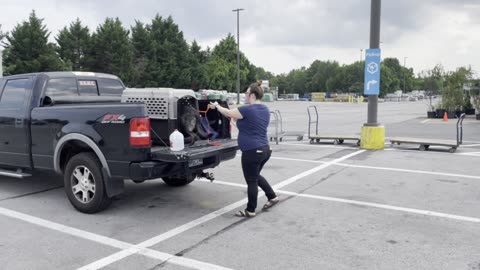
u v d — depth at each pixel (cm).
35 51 3841
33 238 469
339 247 434
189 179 644
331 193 661
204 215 552
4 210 580
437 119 2400
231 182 750
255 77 6844
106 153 522
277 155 1055
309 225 505
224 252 423
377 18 1119
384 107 4594
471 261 396
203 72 5291
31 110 611
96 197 543
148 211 571
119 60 4372
